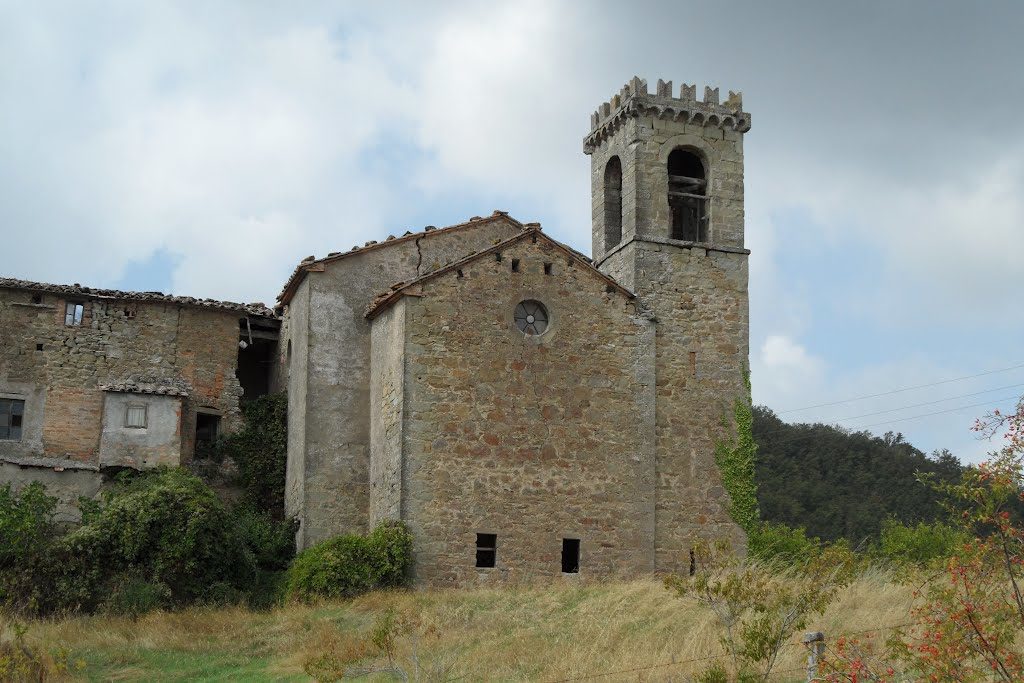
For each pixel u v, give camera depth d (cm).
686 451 3594
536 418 3447
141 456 3812
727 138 3872
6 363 3850
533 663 2475
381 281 3756
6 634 2739
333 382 3644
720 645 2431
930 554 3894
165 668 2680
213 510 3338
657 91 3819
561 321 3534
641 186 3744
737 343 3728
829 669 1891
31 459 3694
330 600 3186
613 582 3362
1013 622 1803
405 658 2598
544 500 3403
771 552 3578
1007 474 1803
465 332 3431
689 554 3522
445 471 3334
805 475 6216
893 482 6125
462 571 3291
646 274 3681
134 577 3180
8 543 3134
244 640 2891
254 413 3950
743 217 3834
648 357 3606
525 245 3544
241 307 4106
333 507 3559
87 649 2812
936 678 1734
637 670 2331
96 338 3956
